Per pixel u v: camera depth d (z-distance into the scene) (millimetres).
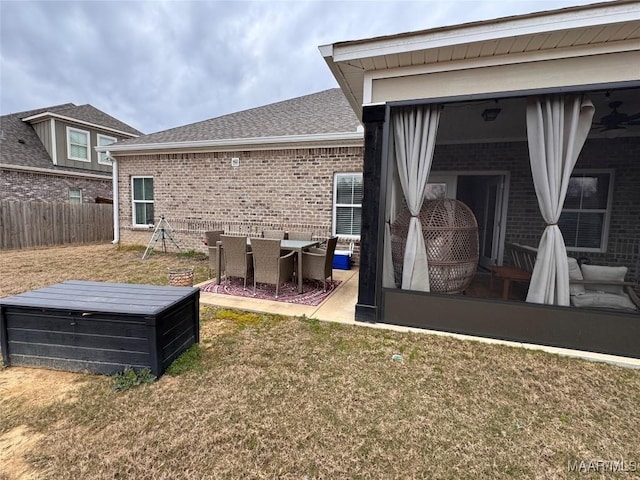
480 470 1635
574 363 2721
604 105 4168
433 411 2086
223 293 4672
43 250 8930
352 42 3080
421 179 3443
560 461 1698
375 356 2812
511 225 6191
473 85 3092
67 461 1635
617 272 3635
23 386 2281
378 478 1580
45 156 12688
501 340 3168
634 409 2131
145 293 2787
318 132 7031
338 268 6699
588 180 5738
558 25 2537
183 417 1971
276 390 2281
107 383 2324
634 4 2371
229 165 7754
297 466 1638
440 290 3961
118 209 9000
